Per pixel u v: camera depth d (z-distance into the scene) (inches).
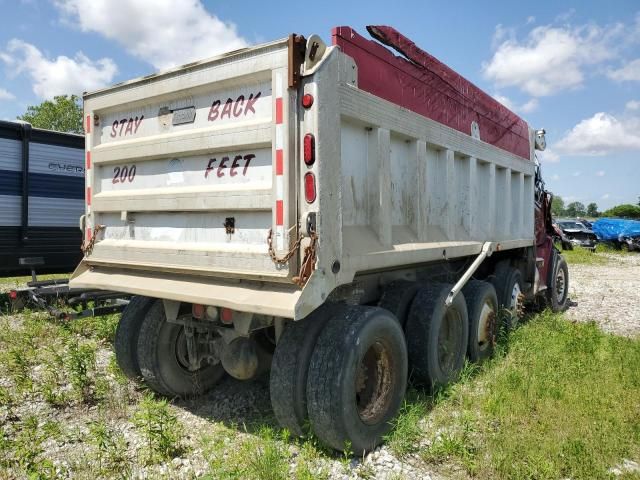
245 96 150.1
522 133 315.9
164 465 146.3
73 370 204.2
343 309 156.4
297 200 138.3
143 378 201.0
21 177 392.8
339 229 143.3
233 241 153.1
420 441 159.3
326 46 142.4
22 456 145.2
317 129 135.1
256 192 144.3
